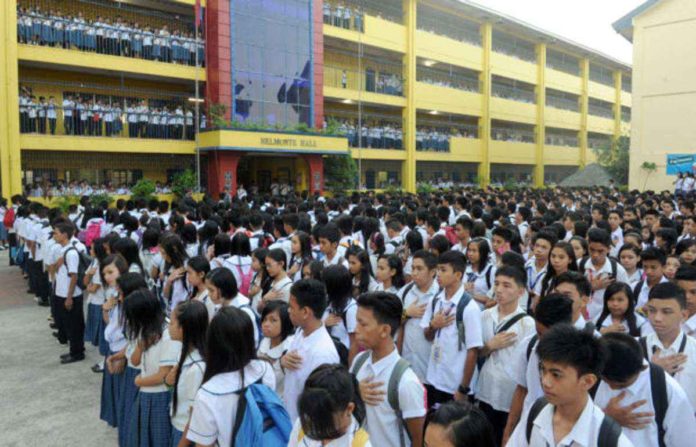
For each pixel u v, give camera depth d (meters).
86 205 12.39
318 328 3.55
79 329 7.06
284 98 23.00
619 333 2.76
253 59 21.91
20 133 17.48
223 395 2.84
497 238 6.21
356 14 26.36
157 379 3.72
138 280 4.34
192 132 21.44
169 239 6.14
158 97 22.14
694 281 3.88
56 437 5.07
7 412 5.59
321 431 2.26
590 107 44.56
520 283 3.75
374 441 3.03
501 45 36.75
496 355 3.78
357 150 26.38
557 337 2.21
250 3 21.75
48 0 19.34
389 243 7.43
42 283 9.75
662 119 25.55
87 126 19.09
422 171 33.47
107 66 18.89
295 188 24.92
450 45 31.36
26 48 17.33
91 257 7.48
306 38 23.72
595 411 2.24
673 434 2.67
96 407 5.72
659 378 2.68
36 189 18.16
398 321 3.08
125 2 20.45
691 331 3.89
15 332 8.30
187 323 3.40
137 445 3.81
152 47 20.14
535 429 2.33
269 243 8.00
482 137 33.88
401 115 30.39
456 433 2.02
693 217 7.57
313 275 5.02
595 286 5.23
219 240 6.36
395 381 2.99
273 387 3.10
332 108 28.12
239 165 26.70
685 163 24.86
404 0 29.17
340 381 2.31
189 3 20.61
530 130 39.22
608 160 36.06
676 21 25.06
